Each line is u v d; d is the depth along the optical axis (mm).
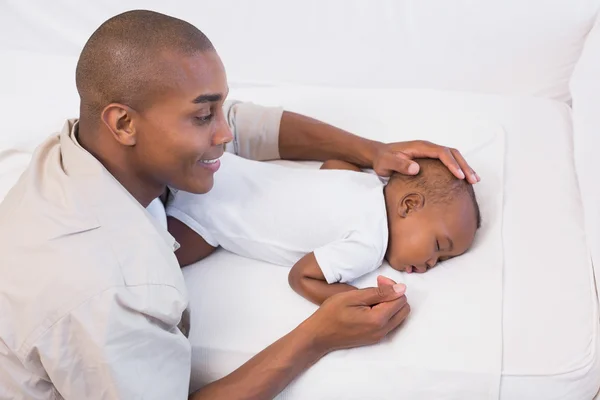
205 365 981
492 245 1078
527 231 1097
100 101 852
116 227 837
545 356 922
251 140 1277
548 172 1197
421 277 1058
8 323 797
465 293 1011
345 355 957
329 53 1587
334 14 1574
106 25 850
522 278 1025
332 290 1020
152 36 835
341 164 1238
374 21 1562
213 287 1072
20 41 1658
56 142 955
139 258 830
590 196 1101
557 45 1495
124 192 866
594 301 986
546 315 969
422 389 930
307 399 951
